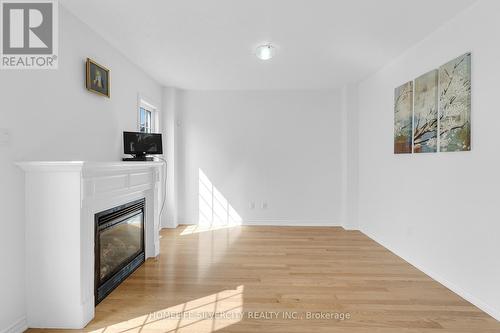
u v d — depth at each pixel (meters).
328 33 3.14
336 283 2.94
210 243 4.35
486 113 2.40
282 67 4.27
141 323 2.22
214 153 5.56
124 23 2.93
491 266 2.36
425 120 3.19
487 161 2.40
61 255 2.16
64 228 2.16
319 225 5.53
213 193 5.57
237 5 2.59
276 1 2.52
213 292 2.73
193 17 2.80
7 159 2.03
